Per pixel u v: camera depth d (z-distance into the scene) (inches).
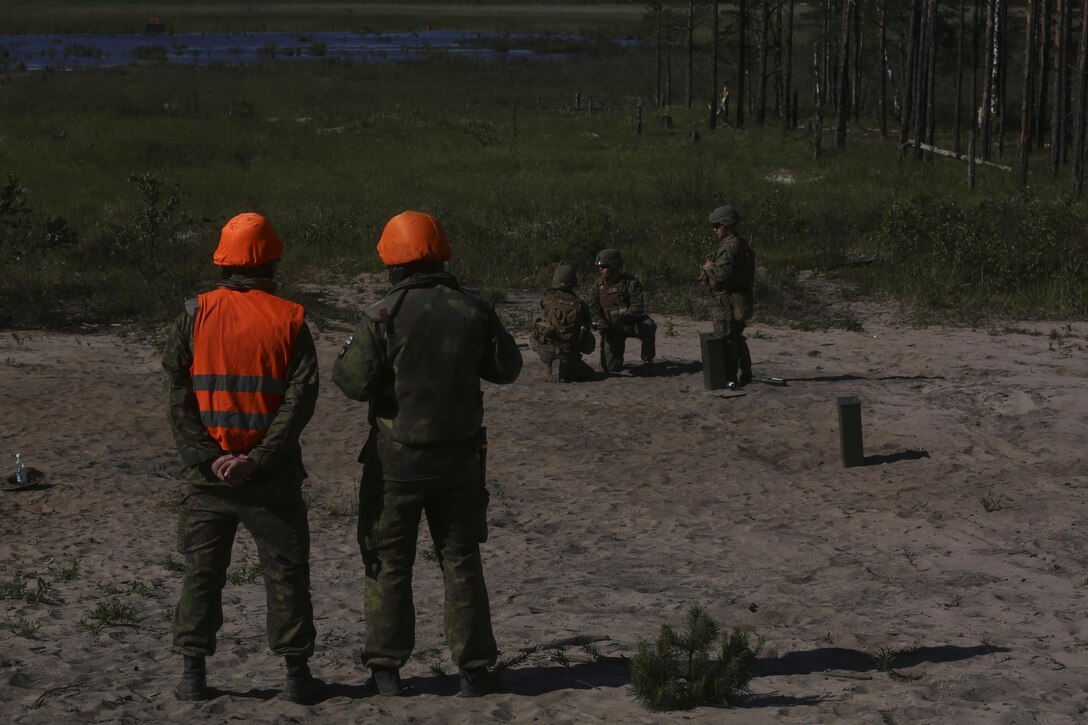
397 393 168.6
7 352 546.0
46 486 343.0
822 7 2142.0
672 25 2300.7
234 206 1034.7
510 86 2573.8
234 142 1539.1
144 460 376.5
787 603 238.5
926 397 457.7
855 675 190.2
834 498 334.3
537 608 240.5
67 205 1021.2
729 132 1726.1
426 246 171.2
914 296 693.9
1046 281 694.5
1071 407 425.4
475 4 6884.8
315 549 293.6
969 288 703.1
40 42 3873.0
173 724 164.7
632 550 290.7
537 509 329.7
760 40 2274.9
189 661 177.9
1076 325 617.6
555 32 4493.1
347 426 420.2
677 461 376.8
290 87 2425.0
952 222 810.2
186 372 167.6
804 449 388.2
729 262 463.8
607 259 510.0
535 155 1433.3
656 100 2301.9
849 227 885.2
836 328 629.9
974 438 394.3
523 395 476.4
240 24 4847.4
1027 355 536.7
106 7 6205.7
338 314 641.0
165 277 693.9
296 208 1015.0
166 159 1389.0
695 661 176.2
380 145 1568.7
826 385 483.8
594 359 556.1
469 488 174.7
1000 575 260.2
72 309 645.9
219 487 168.6
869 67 2388.0
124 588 260.7
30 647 213.0
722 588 254.2
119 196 1090.7
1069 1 1369.3
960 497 327.3
